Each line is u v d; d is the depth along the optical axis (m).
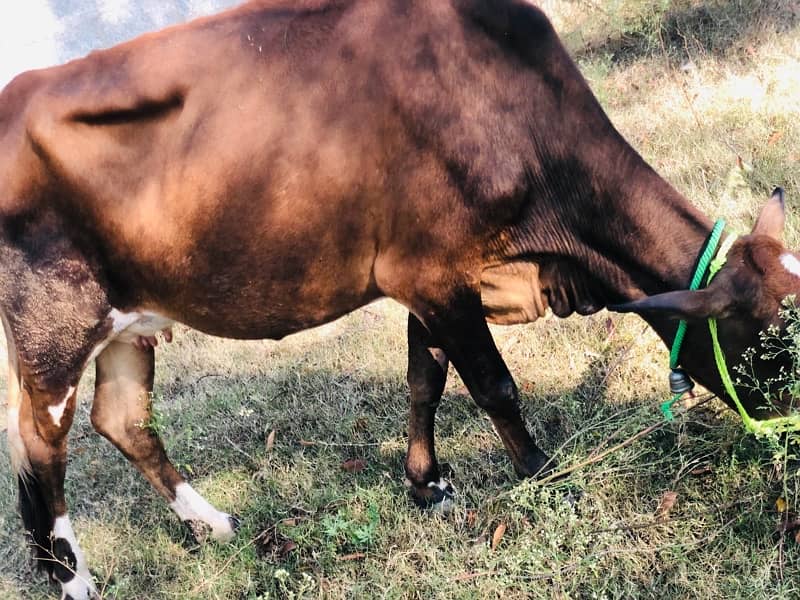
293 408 4.27
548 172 2.98
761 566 2.89
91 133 2.96
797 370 2.62
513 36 2.89
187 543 3.65
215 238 3.02
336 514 3.59
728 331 2.74
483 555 3.15
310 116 2.90
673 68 5.73
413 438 3.50
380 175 2.93
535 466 3.41
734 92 5.31
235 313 3.23
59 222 3.06
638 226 2.94
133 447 3.55
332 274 3.12
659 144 5.08
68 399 3.28
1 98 3.07
